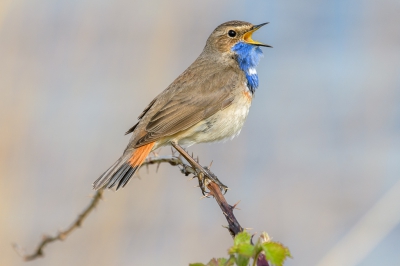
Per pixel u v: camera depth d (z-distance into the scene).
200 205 12.62
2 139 12.67
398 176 13.36
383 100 14.20
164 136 10.66
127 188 12.33
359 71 14.75
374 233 9.48
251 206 12.80
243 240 4.83
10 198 12.30
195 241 12.08
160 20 14.03
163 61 13.78
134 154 10.13
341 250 9.28
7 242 11.99
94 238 11.97
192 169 9.78
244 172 13.23
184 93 11.04
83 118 13.76
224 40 11.86
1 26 13.41
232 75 11.45
